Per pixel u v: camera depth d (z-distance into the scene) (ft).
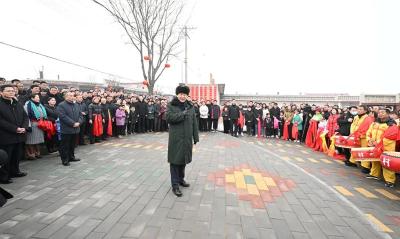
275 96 90.74
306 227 13.89
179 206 15.83
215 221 14.08
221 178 21.85
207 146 37.29
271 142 46.37
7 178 18.98
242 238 12.50
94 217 14.06
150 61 63.87
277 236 12.82
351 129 30.04
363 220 15.06
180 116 16.99
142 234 12.51
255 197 17.83
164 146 35.32
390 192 20.45
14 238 11.86
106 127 38.75
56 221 13.51
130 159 27.27
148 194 17.60
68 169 22.88
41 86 29.66
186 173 23.03
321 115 42.57
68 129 23.88
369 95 62.39
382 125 24.76
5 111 19.15
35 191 17.52
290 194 18.74
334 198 18.34
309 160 31.48
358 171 26.81
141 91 86.22
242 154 32.45
